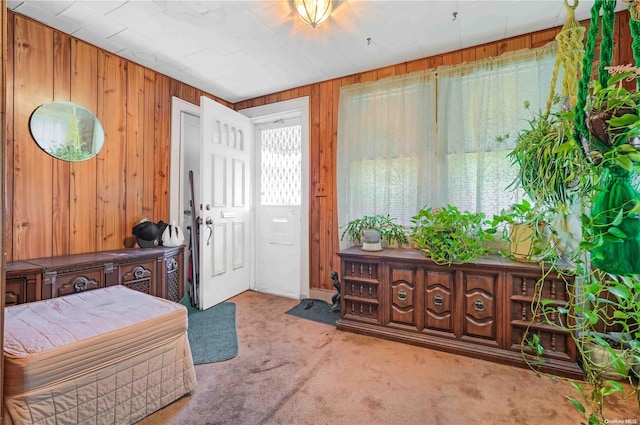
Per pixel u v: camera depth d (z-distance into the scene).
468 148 2.41
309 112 3.22
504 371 1.84
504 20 2.09
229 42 2.35
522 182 1.62
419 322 2.21
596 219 0.74
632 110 0.70
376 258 2.35
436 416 1.46
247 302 3.19
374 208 2.82
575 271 1.20
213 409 1.52
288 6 1.93
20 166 2.02
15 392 1.09
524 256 1.95
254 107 3.57
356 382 1.74
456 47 2.45
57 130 2.19
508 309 1.93
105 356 1.31
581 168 0.91
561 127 1.34
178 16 2.02
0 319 0.92
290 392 1.65
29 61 2.05
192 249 3.16
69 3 1.88
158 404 1.50
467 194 2.41
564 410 1.49
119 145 2.58
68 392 1.20
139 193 2.74
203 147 2.90
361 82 2.91
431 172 2.55
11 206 1.99
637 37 0.70
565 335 1.79
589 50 0.80
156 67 2.78
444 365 1.91
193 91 3.24
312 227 3.25
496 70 2.29
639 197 0.71
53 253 2.18
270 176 3.63
